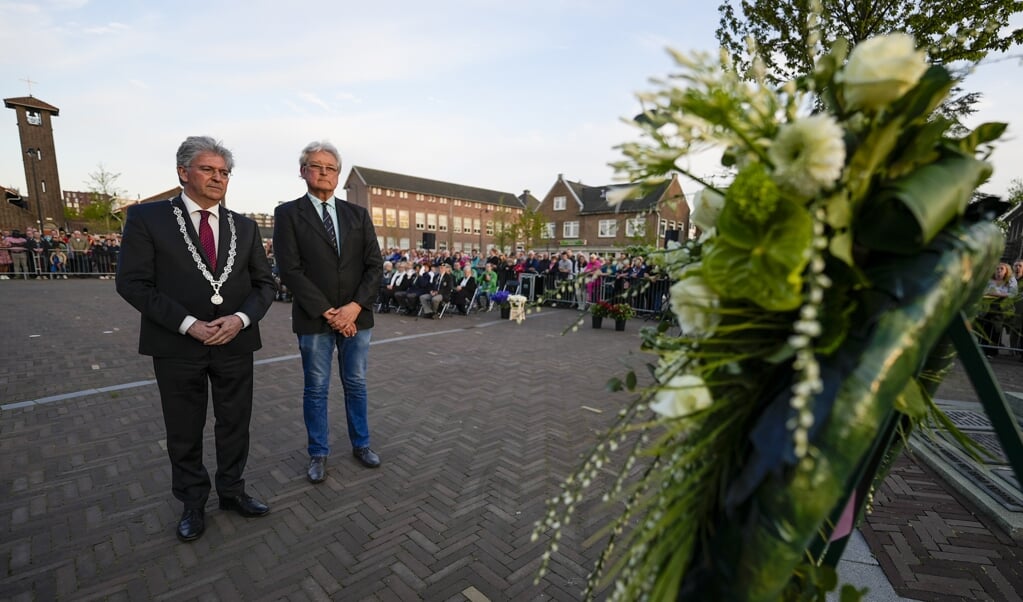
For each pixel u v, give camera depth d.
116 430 3.69
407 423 4.01
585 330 9.27
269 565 2.23
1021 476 0.75
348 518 2.62
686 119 0.74
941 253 0.66
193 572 2.18
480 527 2.55
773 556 0.66
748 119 0.76
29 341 6.86
